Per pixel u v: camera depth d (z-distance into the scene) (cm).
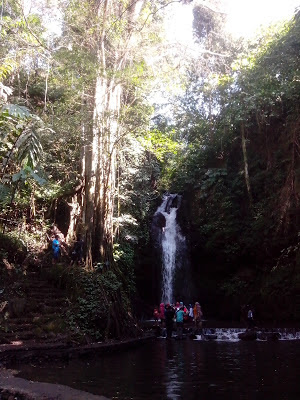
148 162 2177
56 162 1803
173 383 665
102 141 1409
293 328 1545
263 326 1703
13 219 1697
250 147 2253
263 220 1970
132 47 1436
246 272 2103
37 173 1003
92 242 1362
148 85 1427
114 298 1281
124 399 554
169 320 1512
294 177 1856
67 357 941
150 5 1477
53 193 1759
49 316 1127
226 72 2183
